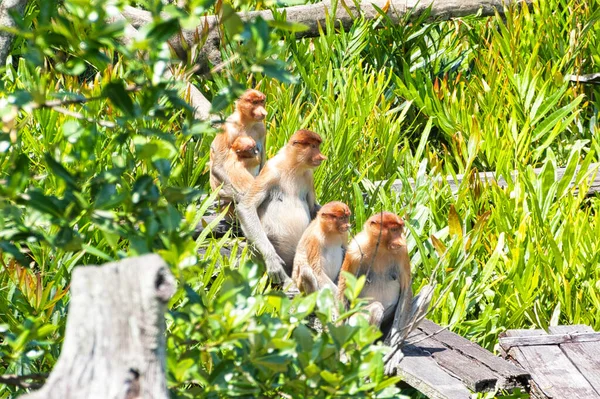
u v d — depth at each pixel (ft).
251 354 17.30
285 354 17.70
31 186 36.91
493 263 42.50
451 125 58.34
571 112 61.98
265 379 17.83
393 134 54.29
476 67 65.57
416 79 63.46
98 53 15.69
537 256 44.88
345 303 34.65
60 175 16.57
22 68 44.91
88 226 36.09
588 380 31.71
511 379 31.65
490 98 59.36
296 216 41.29
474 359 33.22
